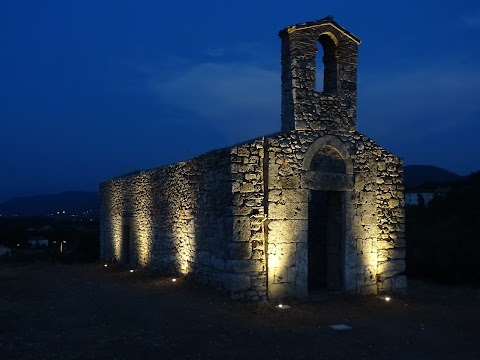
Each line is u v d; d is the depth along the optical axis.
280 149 12.49
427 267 18.62
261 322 10.19
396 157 14.55
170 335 8.96
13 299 12.62
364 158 13.94
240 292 11.75
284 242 12.34
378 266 13.96
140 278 16.64
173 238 16.31
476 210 28.59
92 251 32.59
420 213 31.09
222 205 12.45
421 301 13.31
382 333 9.76
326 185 13.13
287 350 8.31
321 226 15.81
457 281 17.30
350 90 13.87
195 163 14.57
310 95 13.14
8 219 80.81
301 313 11.21
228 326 9.76
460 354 8.46
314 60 13.26
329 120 13.38
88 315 10.55
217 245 12.76
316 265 15.62
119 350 7.96
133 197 20.75
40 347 8.05
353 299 13.04
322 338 9.20
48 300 12.48
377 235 13.99
